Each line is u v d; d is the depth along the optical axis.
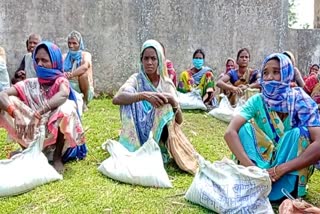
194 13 8.98
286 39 9.73
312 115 3.35
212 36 9.14
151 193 3.56
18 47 7.99
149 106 4.34
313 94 6.26
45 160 3.75
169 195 3.52
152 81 4.40
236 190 3.16
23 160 3.61
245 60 6.85
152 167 3.74
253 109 3.54
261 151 3.51
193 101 6.90
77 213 3.18
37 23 8.05
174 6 8.84
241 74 6.93
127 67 8.60
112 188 3.62
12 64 7.98
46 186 3.62
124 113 4.25
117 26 8.48
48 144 3.97
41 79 4.04
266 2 9.41
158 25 8.77
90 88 6.63
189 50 9.02
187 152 4.19
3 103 3.84
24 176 3.51
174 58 8.95
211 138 5.50
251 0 9.30
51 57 4.01
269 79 3.46
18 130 3.80
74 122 3.99
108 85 8.52
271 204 3.40
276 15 9.50
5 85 6.20
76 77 6.44
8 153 4.43
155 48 4.32
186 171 4.09
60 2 8.13
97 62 8.43
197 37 9.05
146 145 3.88
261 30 9.44
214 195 3.20
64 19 8.18
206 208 3.29
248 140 3.49
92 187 3.63
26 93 4.02
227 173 3.26
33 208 3.28
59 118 3.90
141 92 4.20
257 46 9.45
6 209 3.23
